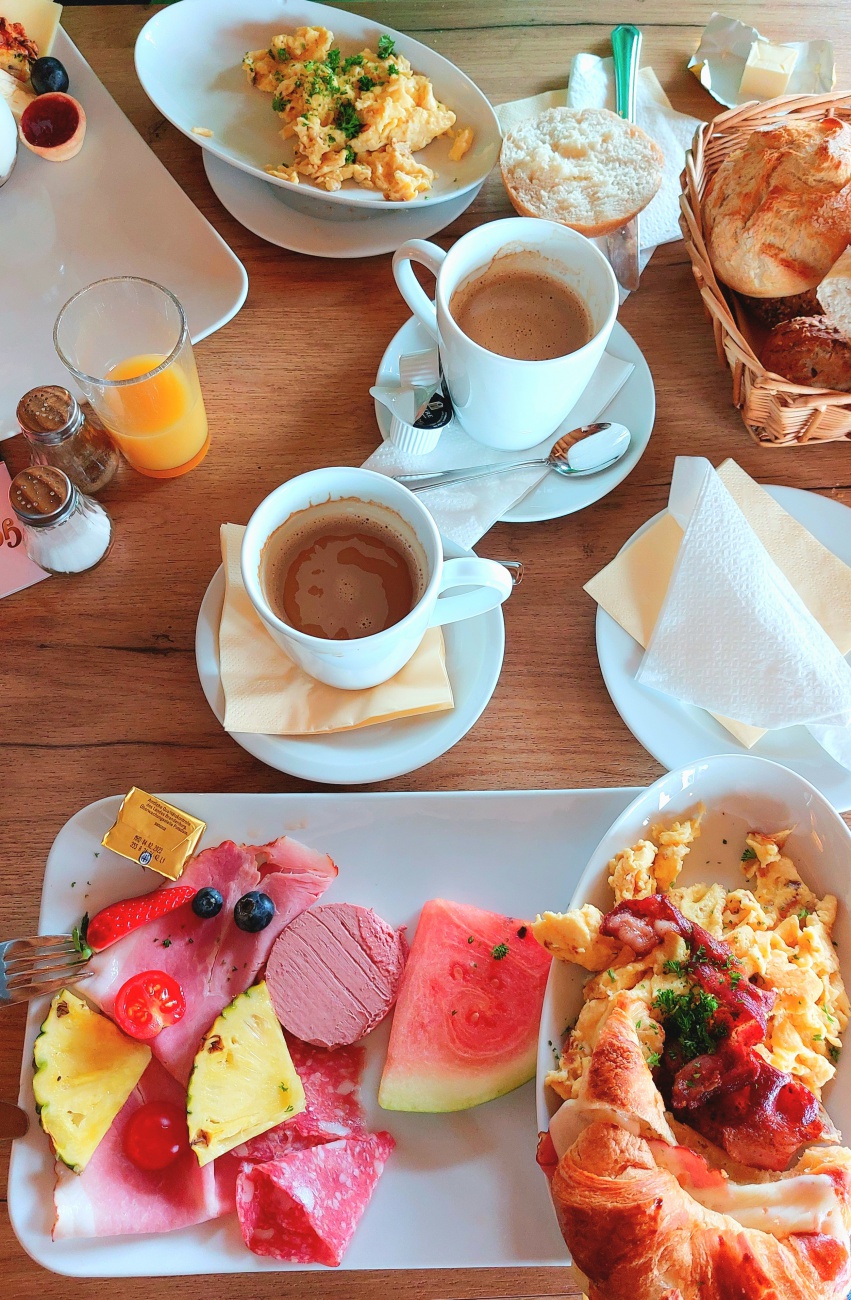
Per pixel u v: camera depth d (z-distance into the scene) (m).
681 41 0.70
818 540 0.56
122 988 0.48
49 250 0.64
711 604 0.53
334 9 0.67
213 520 0.59
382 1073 0.48
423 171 0.64
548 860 0.52
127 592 0.57
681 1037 0.46
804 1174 0.42
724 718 0.53
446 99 0.66
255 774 0.54
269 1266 0.45
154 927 0.50
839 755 0.51
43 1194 0.46
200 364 0.62
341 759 0.51
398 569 0.51
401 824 0.52
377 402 0.59
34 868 0.52
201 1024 0.49
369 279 0.64
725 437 0.60
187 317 0.62
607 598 0.55
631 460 0.58
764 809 0.50
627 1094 0.42
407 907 0.52
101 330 0.60
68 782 0.54
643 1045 0.45
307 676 0.52
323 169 0.64
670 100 0.68
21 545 0.57
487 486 0.57
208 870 0.51
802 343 0.55
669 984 0.47
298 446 0.60
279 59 0.66
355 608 0.51
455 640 0.54
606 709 0.55
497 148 0.64
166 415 0.55
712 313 0.58
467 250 0.55
